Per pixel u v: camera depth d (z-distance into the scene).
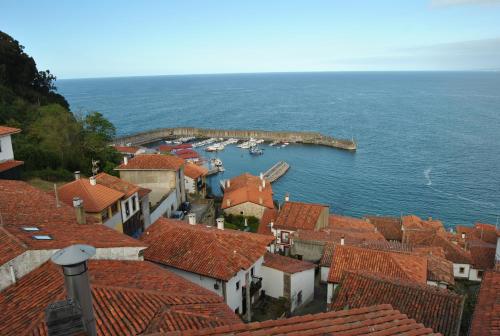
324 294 37.81
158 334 10.94
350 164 125.56
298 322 11.99
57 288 16.44
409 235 58.50
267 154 144.75
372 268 33.34
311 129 189.12
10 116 70.06
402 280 28.28
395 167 119.56
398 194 96.94
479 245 56.78
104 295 16.94
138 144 159.25
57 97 109.69
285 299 33.66
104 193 37.56
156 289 18.89
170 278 21.34
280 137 167.00
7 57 92.31
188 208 60.34
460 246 57.62
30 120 70.88
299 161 132.38
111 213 37.25
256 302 33.84
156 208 49.69
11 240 19.03
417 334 11.75
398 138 161.25
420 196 95.19
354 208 89.50
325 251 40.69
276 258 37.47
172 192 56.34
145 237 33.53
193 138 172.00
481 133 166.38
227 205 70.75
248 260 30.98
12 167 38.03
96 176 41.91
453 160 124.69
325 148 151.25
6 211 24.08
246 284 31.48
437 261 37.66
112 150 78.56
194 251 30.95
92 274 19.17
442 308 23.55
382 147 147.00
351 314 12.77
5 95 78.06
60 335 9.86
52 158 57.78
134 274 20.47
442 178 107.56
